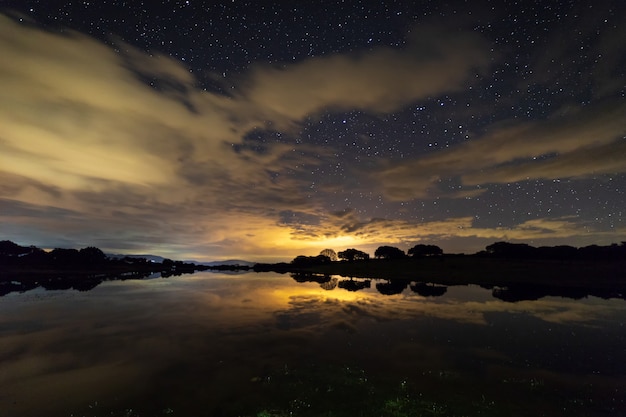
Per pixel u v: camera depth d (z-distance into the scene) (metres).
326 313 22.61
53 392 9.84
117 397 9.48
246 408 8.80
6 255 71.56
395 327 18.48
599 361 12.88
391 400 9.28
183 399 9.37
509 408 8.88
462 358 13.14
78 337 16.19
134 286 42.03
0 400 9.33
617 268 52.06
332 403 9.11
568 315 22.23
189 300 29.05
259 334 16.83
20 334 16.78
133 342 15.29
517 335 16.81
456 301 28.66
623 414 8.60
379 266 80.00
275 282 50.19
